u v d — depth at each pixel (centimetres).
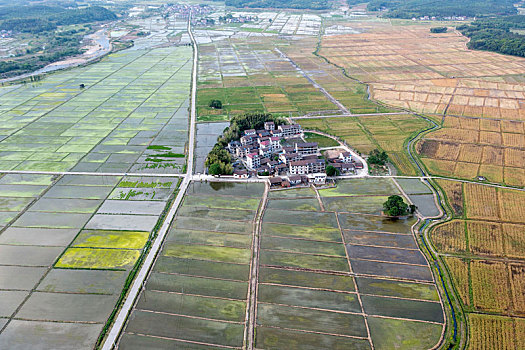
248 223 13525
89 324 9675
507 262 11475
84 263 11656
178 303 10238
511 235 12644
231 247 12319
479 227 13075
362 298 10369
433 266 11350
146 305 10181
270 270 11375
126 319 9781
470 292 10438
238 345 9119
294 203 14662
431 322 9625
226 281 10975
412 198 14862
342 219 13662
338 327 9550
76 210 14300
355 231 13012
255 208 14400
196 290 10656
